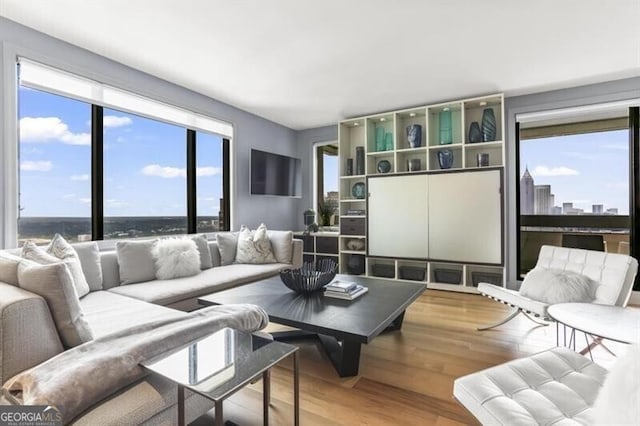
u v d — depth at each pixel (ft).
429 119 14.51
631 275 7.08
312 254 17.25
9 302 3.64
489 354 7.49
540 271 8.36
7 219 7.95
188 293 8.62
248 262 12.54
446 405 5.55
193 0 7.24
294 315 6.44
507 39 8.87
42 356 3.81
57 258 7.11
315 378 6.51
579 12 7.63
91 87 9.68
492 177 13.00
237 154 14.94
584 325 5.95
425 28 8.32
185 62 10.27
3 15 7.80
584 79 11.65
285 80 11.70
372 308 6.89
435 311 10.85
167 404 3.91
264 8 7.52
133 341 4.17
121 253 9.12
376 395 5.87
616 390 2.50
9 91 7.97
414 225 14.53
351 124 16.99
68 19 7.97
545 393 3.78
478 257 13.25
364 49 9.44
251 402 5.72
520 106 13.30
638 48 9.37
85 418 3.25
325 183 18.62
